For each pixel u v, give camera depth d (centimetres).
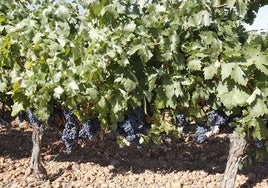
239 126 250
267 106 240
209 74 232
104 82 243
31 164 314
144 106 248
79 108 261
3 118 316
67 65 249
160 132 266
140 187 307
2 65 272
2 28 269
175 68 242
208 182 315
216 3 234
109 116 259
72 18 264
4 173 320
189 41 242
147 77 242
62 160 346
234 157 279
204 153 373
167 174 329
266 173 330
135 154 366
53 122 280
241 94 235
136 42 233
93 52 239
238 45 236
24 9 278
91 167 336
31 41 263
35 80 254
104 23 243
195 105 253
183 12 233
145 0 240
